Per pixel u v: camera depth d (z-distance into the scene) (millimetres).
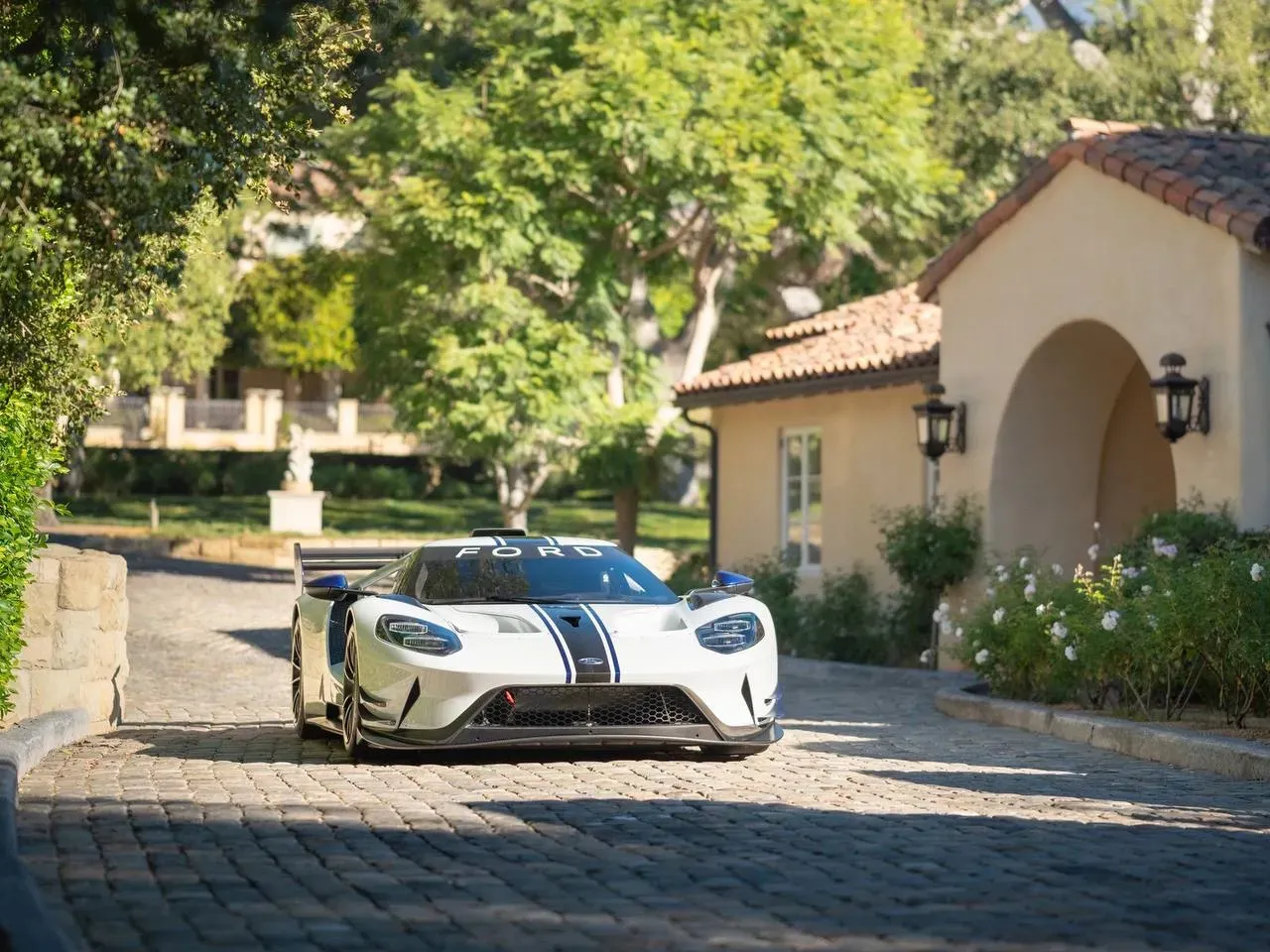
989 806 7848
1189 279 14477
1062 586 13273
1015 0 37406
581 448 26828
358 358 29297
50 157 7281
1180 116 35312
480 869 6070
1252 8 35719
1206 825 7262
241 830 6949
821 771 9344
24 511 9352
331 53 8945
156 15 7176
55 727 10305
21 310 8031
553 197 25594
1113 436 17875
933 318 23875
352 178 28359
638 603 10164
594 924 5090
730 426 25172
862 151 25984
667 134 23953
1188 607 11016
